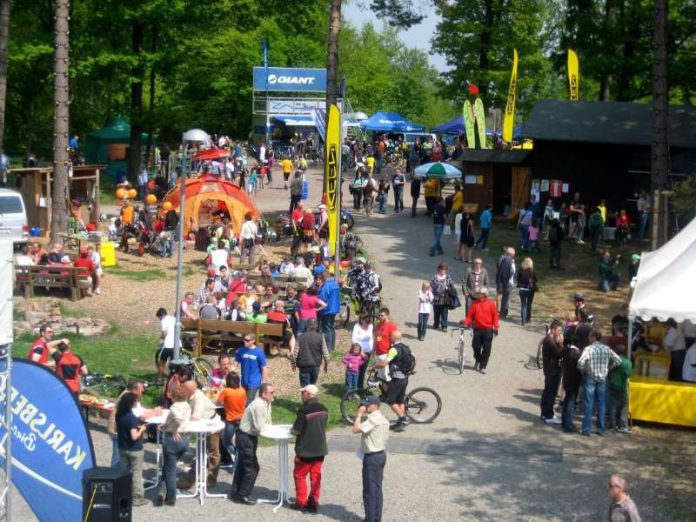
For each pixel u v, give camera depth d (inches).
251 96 2578.7
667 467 620.4
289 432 559.5
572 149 1424.7
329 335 866.1
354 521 534.6
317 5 1734.7
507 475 604.7
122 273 1143.0
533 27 2010.3
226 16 1728.6
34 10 1722.4
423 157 2017.7
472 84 1884.8
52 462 506.6
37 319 948.0
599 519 538.9
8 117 2073.1
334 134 919.0
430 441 666.2
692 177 1115.3
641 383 702.5
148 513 541.3
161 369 772.0
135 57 1684.3
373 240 1348.4
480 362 819.4
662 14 1091.9
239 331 855.1
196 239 1291.8
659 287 697.6
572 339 730.2
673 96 1968.5
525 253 1280.8
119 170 1930.4
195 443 660.1
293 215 1306.6
